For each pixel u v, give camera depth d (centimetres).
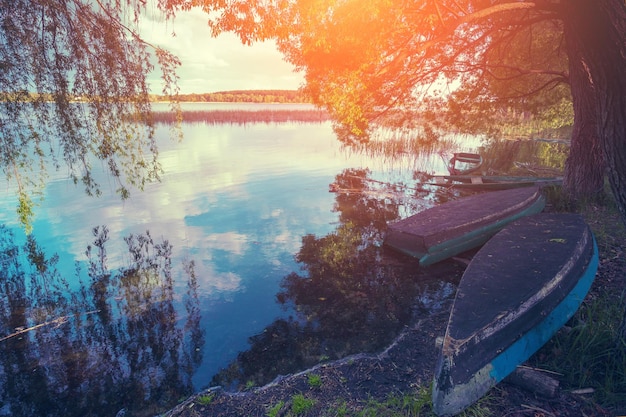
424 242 666
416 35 488
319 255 732
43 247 784
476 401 297
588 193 864
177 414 330
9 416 362
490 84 1098
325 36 434
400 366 381
